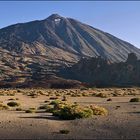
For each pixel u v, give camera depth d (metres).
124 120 30.38
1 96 95.75
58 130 25.05
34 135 22.92
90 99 78.00
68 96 96.06
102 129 25.28
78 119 31.67
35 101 71.31
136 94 106.00
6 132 24.28
